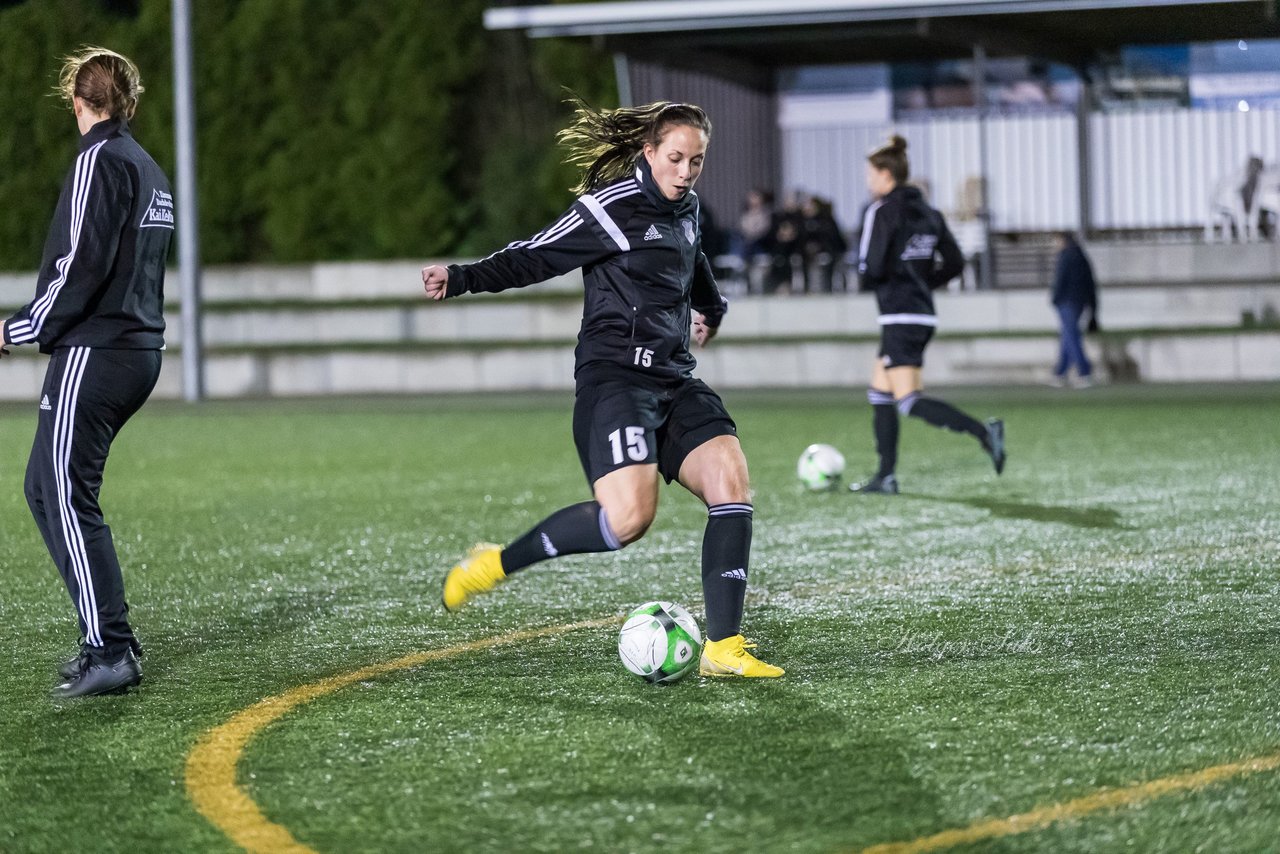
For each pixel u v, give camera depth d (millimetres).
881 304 13914
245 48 36281
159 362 7562
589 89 34656
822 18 27266
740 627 8164
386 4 35969
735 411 23641
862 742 6277
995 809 5445
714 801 5590
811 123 33625
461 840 5262
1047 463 16219
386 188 35250
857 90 33219
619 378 7277
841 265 31391
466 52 35781
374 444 20000
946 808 5461
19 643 8625
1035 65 31656
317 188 35750
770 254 31609
